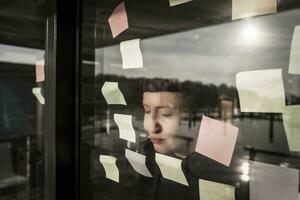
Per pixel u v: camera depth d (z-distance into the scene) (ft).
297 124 2.09
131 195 3.40
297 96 2.09
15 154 4.98
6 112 4.97
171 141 2.96
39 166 4.41
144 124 3.23
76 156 3.92
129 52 3.36
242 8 2.36
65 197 3.91
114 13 3.51
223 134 2.52
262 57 2.26
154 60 3.10
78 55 3.88
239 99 2.40
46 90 3.96
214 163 2.59
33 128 4.54
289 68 2.12
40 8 4.15
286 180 2.15
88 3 3.79
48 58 3.92
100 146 3.74
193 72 2.75
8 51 4.83
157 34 3.05
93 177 3.82
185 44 2.81
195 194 2.74
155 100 3.10
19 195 4.78
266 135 2.25
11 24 4.71
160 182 3.08
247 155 2.36
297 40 2.07
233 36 2.43
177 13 2.85
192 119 2.77
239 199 2.41
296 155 2.10
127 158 3.45
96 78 3.77
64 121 3.87
